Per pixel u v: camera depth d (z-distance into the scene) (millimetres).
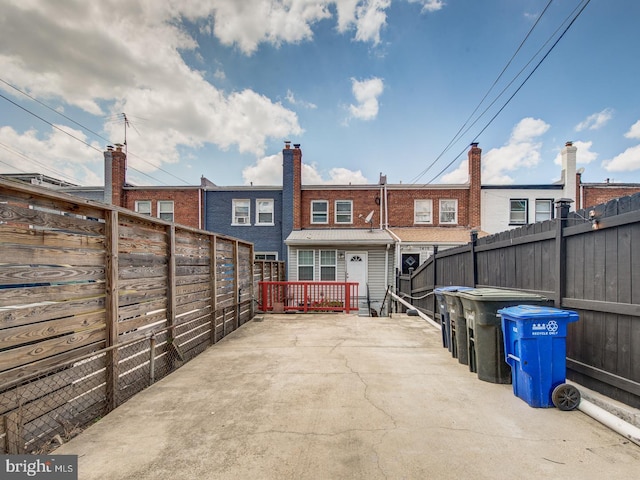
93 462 2025
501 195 13641
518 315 2848
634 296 2568
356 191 14016
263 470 1938
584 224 3082
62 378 2344
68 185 14523
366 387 3320
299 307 8711
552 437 2299
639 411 2482
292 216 13695
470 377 3609
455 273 6523
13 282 1993
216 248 5586
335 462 2012
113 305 2887
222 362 4266
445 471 1913
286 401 2977
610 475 1862
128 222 3254
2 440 1857
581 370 3107
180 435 2367
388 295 11156
